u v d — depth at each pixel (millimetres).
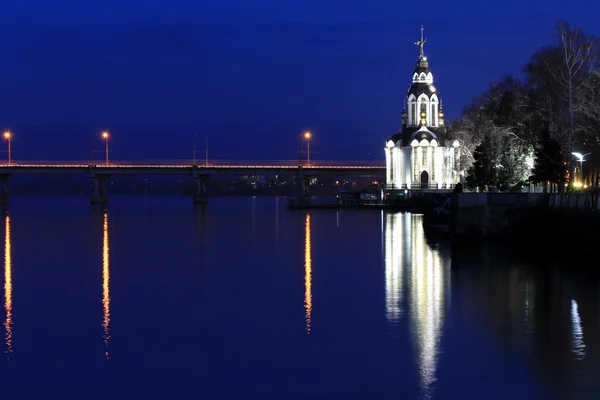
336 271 65062
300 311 47656
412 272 63188
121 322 45281
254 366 36062
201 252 82875
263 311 47875
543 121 114812
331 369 35375
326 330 42406
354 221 139250
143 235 109438
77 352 38750
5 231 120688
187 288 57125
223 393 32688
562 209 78188
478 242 86375
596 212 69125
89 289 57312
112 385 33781
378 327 42750
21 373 35469
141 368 36031
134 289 57031
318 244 90750
